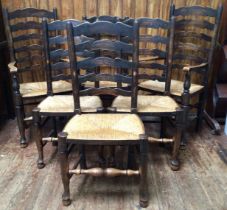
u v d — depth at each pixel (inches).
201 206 61.5
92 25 57.2
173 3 87.9
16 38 83.8
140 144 55.2
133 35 56.9
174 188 66.9
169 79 75.0
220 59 91.0
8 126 96.7
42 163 73.8
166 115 66.7
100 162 72.3
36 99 81.4
